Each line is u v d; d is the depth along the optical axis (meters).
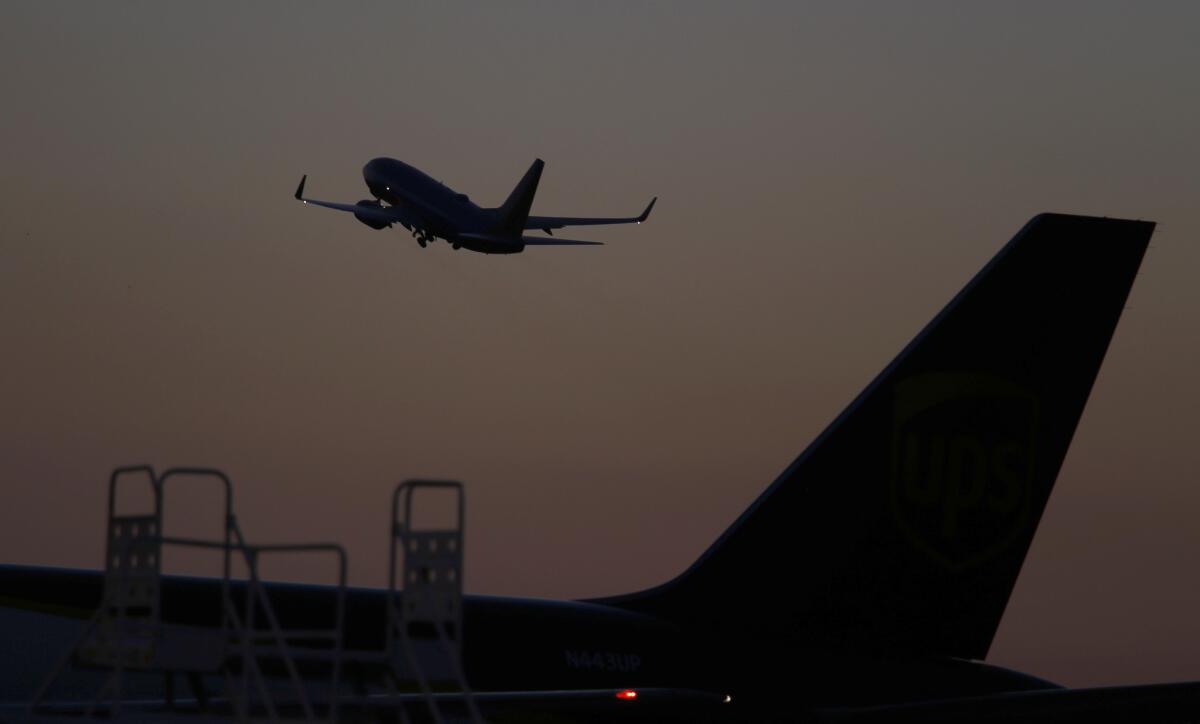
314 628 92.94
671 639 101.56
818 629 102.12
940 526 101.31
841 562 101.44
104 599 54.81
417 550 52.25
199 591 92.44
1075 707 92.88
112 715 54.88
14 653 88.50
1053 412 102.19
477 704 92.31
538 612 100.50
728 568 103.25
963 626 102.06
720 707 97.94
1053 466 102.25
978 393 101.44
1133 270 102.44
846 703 99.56
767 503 103.00
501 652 97.38
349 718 55.59
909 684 100.69
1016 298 101.69
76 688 88.00
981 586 101.81
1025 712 94.06
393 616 51.94
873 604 101.62
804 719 98.56
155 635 53.34
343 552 51.12
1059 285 102.00
